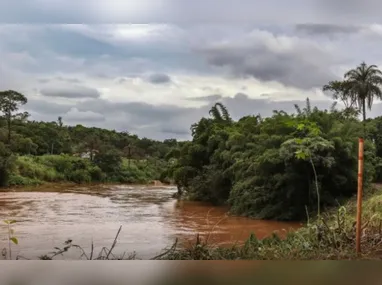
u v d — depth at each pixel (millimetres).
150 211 12500
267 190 11008
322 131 10641
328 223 4656
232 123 17219
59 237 7508
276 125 11453
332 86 16016
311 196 10305
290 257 3254
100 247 6352
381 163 13875
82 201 15875
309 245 3594
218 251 3609
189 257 3465
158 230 8508
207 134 16656
